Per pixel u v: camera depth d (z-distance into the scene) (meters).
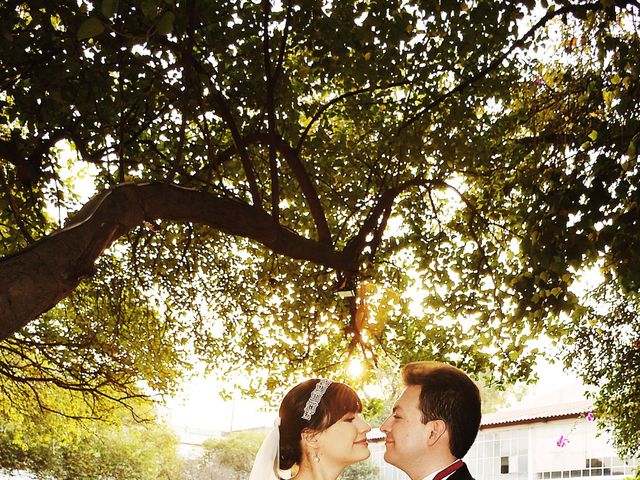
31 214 8.03
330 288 9.07
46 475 20.98
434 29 6.75
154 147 7.21
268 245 6.00
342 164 8.70
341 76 7.41
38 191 8.11
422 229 9.40
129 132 6.82
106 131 6.85
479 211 8.42
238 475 37.12
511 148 8.19
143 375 11.17
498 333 8.39
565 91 7.89
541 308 6.31
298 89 8.25
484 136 8.41
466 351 8.70
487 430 22.64
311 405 3.06
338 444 3.04
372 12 6.10
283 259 9.31
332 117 8.92
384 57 6.79
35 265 3.36
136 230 9.32
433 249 9.07
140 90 6.57
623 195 5.69
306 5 6.00
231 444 37.38
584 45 7.59
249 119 7.44
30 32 5.98
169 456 25.27
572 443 19.86
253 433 39.12
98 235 3.73
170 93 6.24
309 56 7.38
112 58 5.93
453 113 7.75
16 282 3.28
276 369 10.13
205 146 7.79
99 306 11.01
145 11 3.87
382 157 8.76
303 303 9.21
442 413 2.78
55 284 3.42
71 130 6.58
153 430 22.62
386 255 9.27
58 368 11.59
